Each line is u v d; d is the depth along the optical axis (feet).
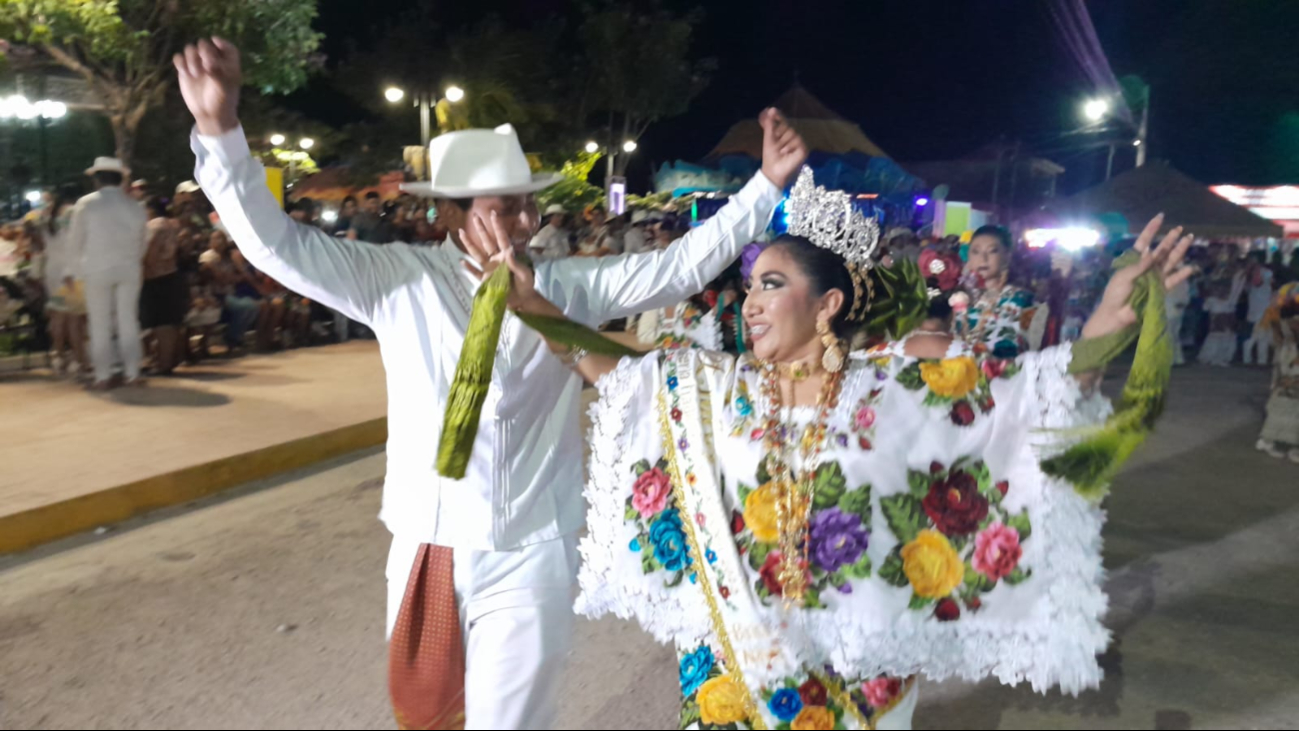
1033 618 8.45
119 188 29.19
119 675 13.35
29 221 34.09
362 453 25.70
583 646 14.56
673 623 8.96
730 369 8.80
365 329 42.60
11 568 17.38
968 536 8.49
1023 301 15.39
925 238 51.88
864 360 8.63
